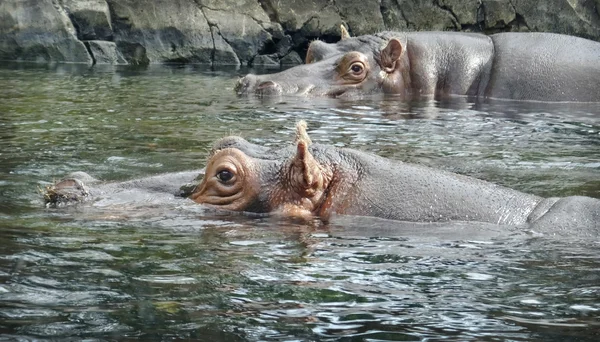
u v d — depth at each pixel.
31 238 13.30
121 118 26.91
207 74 40.62
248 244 13.27
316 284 11.49
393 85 33.28
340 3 47.88
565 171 19.69
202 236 13.65
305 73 33.62
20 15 44.81
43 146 21.88
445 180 15.05
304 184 14.74
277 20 47.47
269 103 30.72
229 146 15.65
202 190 15.36
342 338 9.69
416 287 11.45
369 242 13.45
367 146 22.73
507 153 22.09
